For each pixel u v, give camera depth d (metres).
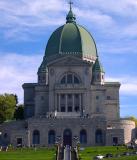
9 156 144.12
